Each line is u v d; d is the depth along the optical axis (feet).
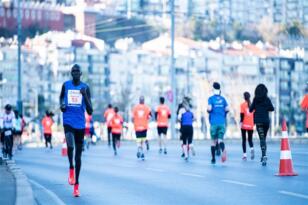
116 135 231.09
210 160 180.34
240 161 170.50
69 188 114.42
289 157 124.06
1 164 167.84
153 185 114.73
